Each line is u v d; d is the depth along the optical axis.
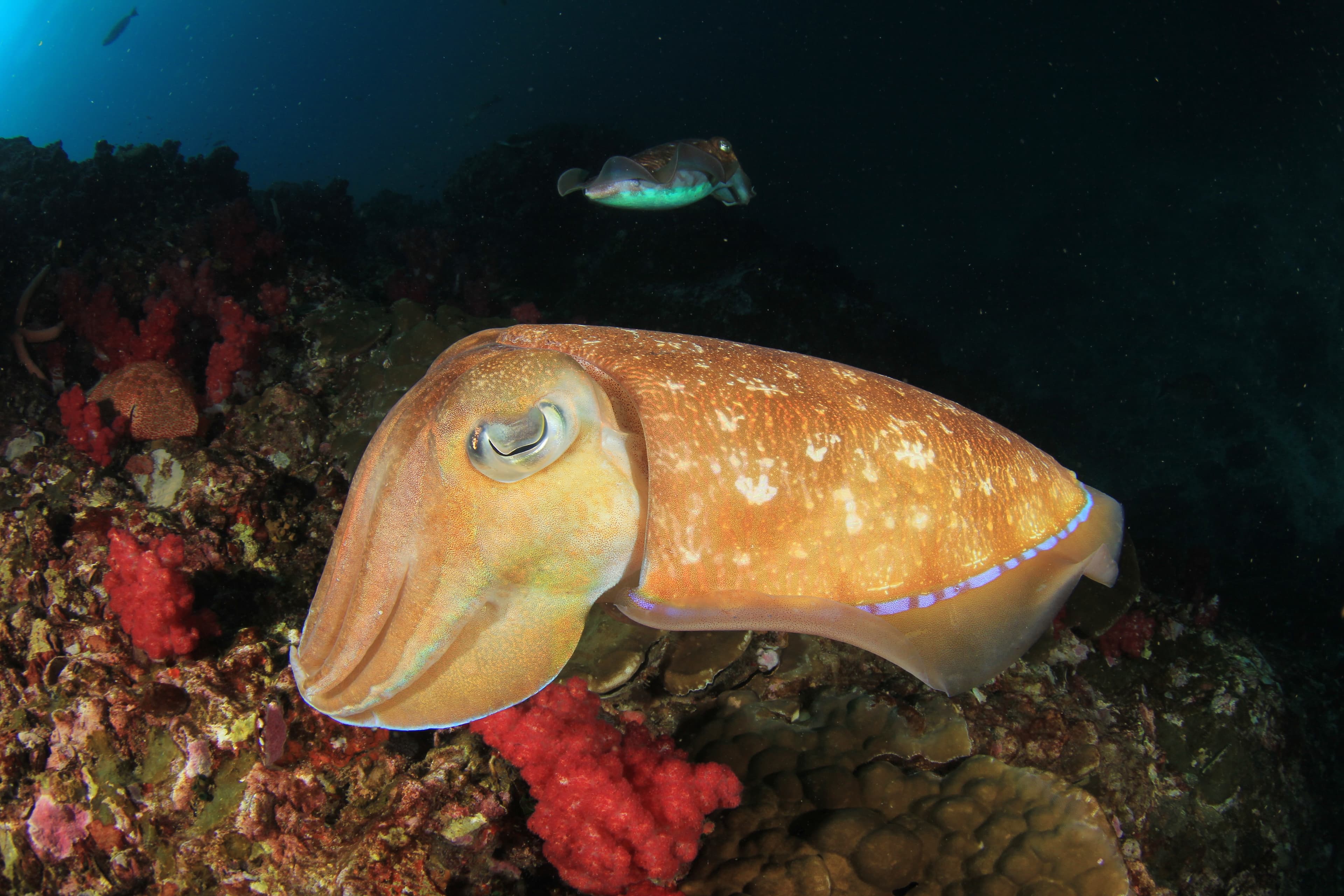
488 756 0.63
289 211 2.66
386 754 0.65
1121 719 0.95
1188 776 0.96
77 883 0.62
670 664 0.72
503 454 0.40
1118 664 0.99
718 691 0.75
